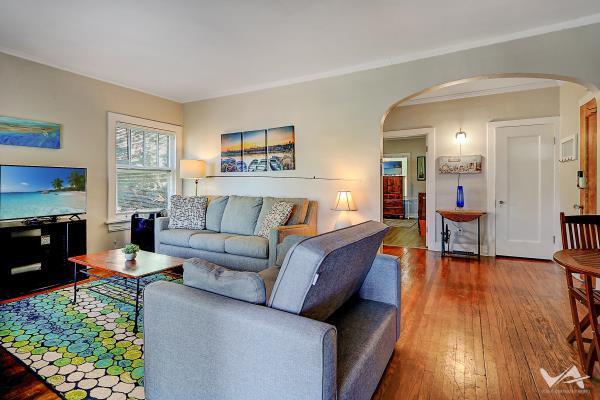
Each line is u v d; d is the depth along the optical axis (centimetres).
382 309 184
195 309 129
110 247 426
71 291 314
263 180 454
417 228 779
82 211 370
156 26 279
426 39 308
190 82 435
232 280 132
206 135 507
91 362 191
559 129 429
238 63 367
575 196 384
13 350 204
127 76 410
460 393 163
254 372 114
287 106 430
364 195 380
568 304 281
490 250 473
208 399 127
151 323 144
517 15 265
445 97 495
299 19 269
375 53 341
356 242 139
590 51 272
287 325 109
